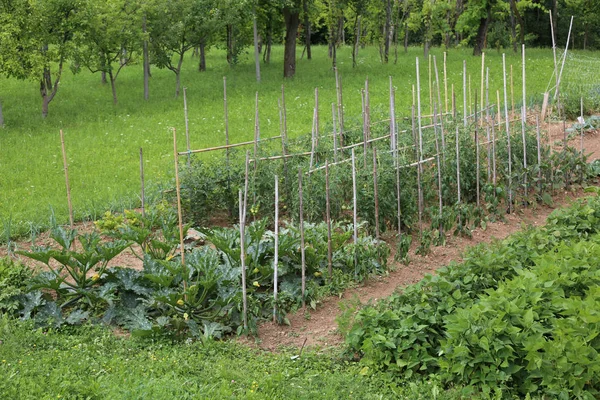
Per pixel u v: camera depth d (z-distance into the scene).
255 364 6.13
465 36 44.97
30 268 8.15
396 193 9.14
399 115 13.94
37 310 7.06
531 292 6.12
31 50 20.78
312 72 28.48
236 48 32.06
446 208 9.35
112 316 7.02
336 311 7.38
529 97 18.84
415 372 5.96
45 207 11.20
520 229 9.88
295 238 7.62
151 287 7.30
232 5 25.28
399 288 7.61
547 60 28.53
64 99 24.56
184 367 6.00
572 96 16.88
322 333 6.89
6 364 5.80
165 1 23.67
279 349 6.59
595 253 7.09
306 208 9.38
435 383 5.68
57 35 21.89
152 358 6.16
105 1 23.56
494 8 35.50
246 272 7.33
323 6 31.80
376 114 13.41
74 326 6.89
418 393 5.58
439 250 9.09
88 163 15.10
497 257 7.04
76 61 22.44
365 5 30.47
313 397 5.53
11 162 15.27
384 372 6.01
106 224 8.50
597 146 13.80
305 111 20.28
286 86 25.12
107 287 7.23
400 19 35.66
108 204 11.20
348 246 8.09
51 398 5.18
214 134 17.80
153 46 23.88
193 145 16.62
